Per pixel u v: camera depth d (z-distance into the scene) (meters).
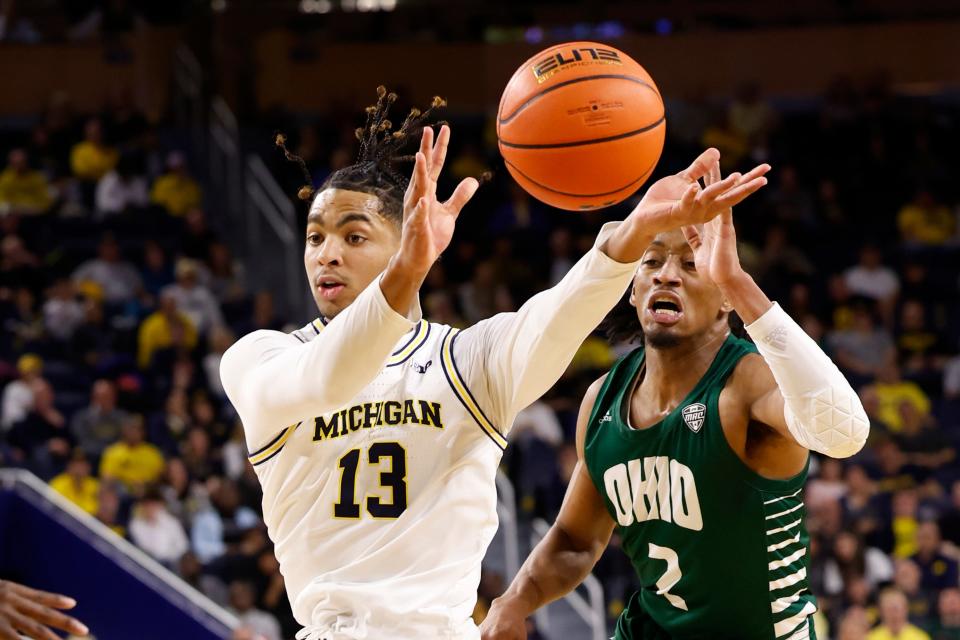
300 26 21.98
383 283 3.03
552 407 14.27
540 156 3.48
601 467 4.20
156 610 5.73
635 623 4.28
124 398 13.66
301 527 3.43
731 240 3.55
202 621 5.75
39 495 5.64
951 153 20.33
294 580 3.46
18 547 5.64
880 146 20.03
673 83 22.06
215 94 20.44
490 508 3.41
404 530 3.33
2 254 15.80
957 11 22.14
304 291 16.80
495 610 4.29
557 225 17.97
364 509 3.37
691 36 22.00
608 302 3.20
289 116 20.00
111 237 16.08
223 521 11.82
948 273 17.88
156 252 16.34
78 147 18.12
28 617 3.24
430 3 22.50
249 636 7.48
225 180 18.81
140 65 20.95
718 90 22.02
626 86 3.48
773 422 3.78
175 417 13.38
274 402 3.24
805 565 4.06
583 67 3.48
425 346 3.51
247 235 17.86
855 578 11.72
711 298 4.01
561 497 12.31
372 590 3.26
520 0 22.36
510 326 3.38
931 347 16.27
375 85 21.83
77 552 5.63
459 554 3.34
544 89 3.48
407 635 3.24
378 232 3.50
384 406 3.42
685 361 4.06
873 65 21.94
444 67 22.02
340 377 3.07
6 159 19.11
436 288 16.20
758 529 3.93
